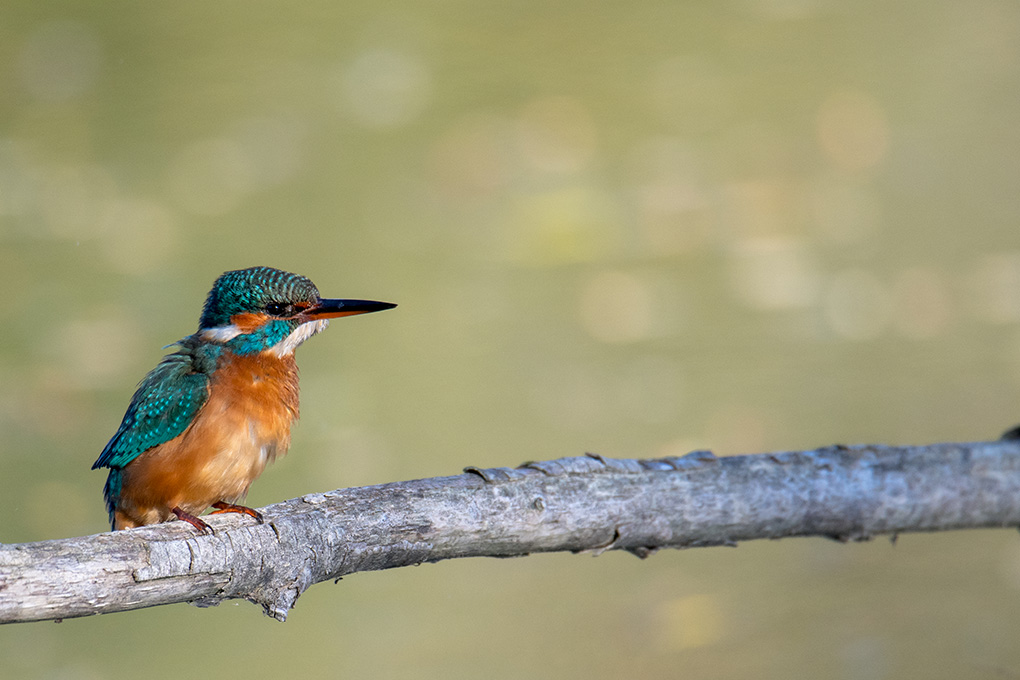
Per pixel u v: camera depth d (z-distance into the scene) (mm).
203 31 25484
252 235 17141
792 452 5641
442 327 14781
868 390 12789
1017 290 14734
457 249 16781
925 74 22266
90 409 12719
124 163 19500
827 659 8641
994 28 24578
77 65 22938
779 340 13992
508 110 21406
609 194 18172
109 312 14812
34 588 3971
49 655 9234
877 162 18734
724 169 18844
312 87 22734
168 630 9656
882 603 9406
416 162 19453
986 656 8555
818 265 15750
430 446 12062
